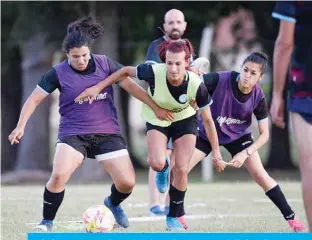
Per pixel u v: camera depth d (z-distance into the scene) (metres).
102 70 24.16
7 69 88.38
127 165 24.22
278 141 92.75
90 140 24.05
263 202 36.34
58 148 23.80
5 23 82.00
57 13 76.69
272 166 92.94
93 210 23.50
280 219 28.80
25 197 38.03
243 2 79.25
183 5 77.44
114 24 77.75
